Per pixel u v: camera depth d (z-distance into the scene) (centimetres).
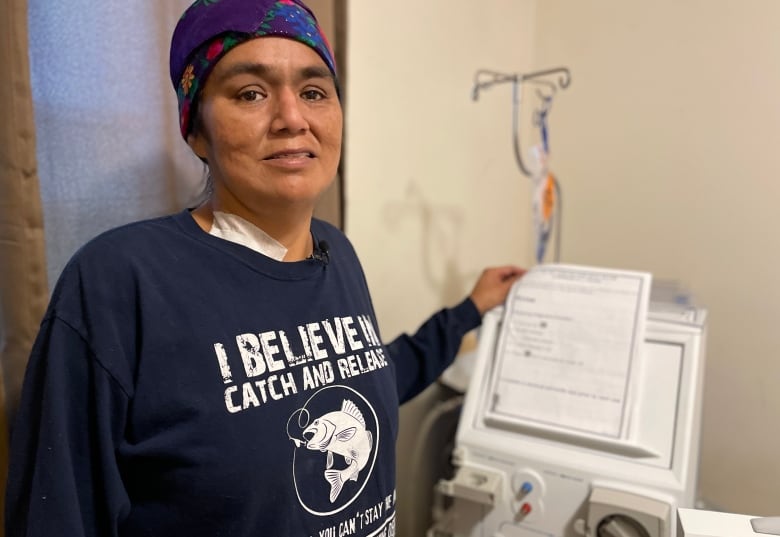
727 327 139
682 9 138
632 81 147
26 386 54
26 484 52
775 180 130
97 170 77
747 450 138
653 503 76
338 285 73
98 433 52
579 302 92
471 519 91
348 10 99
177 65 62
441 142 136
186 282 58
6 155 64
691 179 141
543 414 87
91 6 74
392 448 71
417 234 133
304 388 61
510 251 172
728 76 134
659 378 85
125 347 54
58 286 55
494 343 97
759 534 58
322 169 64
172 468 55
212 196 67
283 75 60
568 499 83
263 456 57
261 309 62
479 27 144
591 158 155
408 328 133
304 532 60
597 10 150
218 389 56
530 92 165
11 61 63
